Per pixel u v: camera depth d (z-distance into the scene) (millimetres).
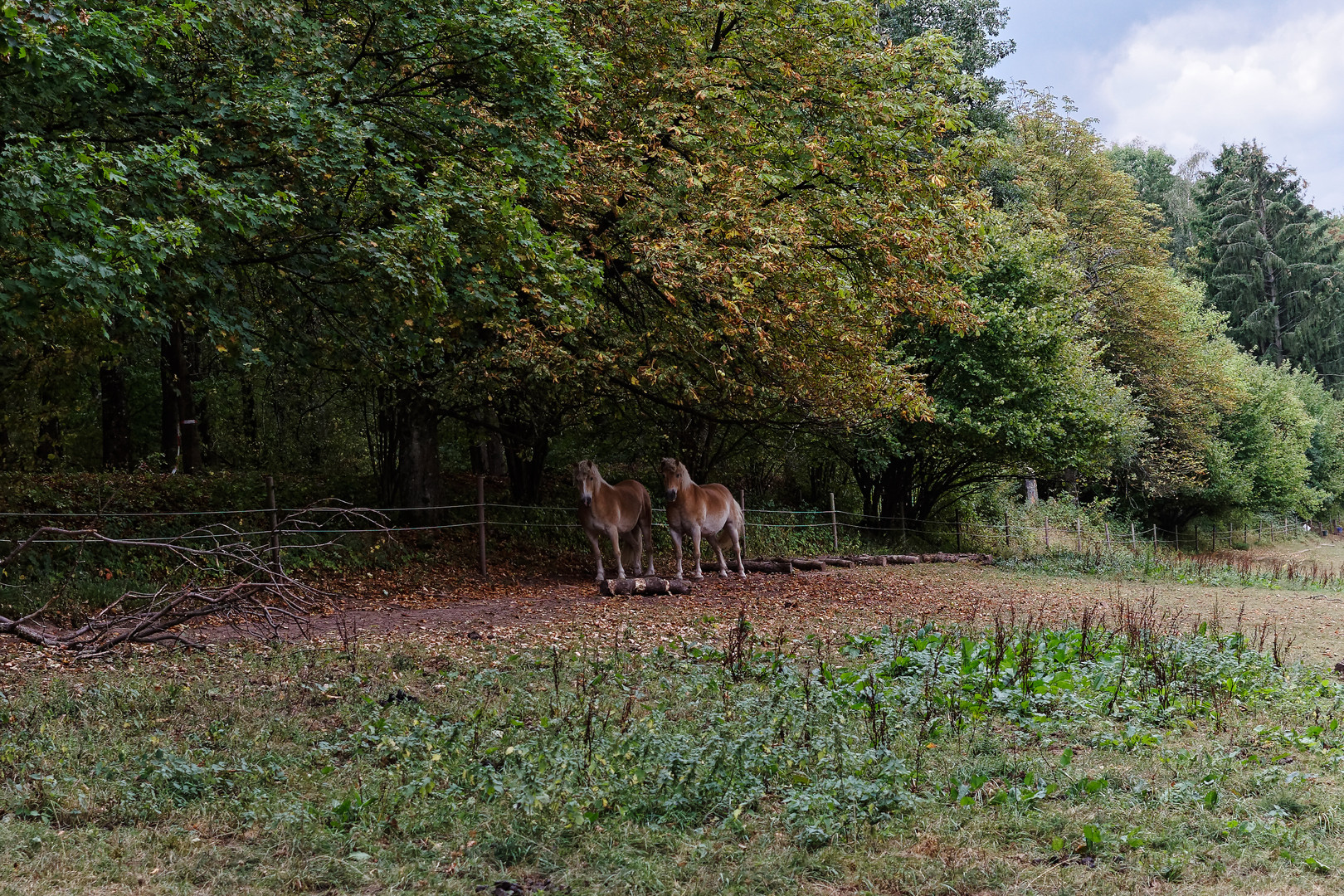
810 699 7410
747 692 7926
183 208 9648
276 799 5285
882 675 8469
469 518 18188
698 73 13734
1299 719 7648
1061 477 36719
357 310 12945
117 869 4422
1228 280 63844
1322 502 62406
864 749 6371
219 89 10352
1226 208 65375
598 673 8430
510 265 11797
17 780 5383
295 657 8719
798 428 21188
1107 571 23234
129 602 11242
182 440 19453
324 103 10680
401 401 16469
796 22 14852
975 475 29344
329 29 11633
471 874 4551
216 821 5059
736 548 17266
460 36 11203
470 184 11070
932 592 16391
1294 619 14883
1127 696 7973
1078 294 31625
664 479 15641
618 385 17438
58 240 7836
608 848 4805
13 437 17906
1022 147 36094
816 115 15203
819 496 28344
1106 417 25609
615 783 5457
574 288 12461
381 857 4664
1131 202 39344
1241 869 4711
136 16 8914
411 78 11672
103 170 8039
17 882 4227
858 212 14688
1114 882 4508
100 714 6680
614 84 14469
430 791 5434
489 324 12977
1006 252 24469
